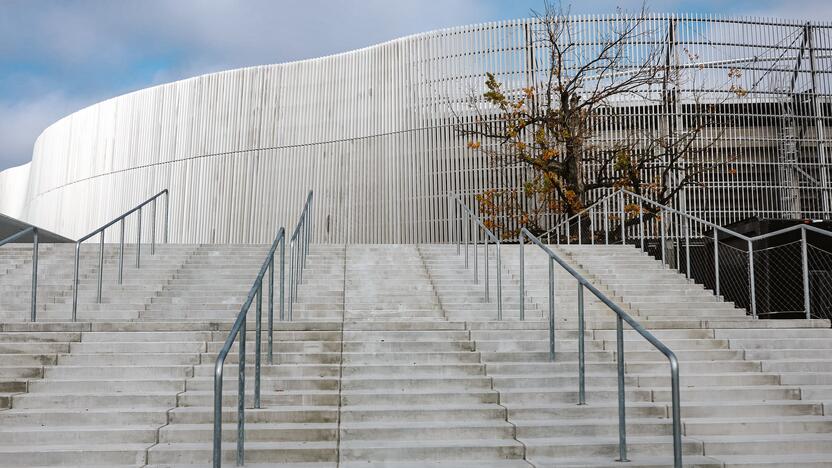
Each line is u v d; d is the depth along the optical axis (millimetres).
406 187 20906
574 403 6230
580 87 17859
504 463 5188
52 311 9117
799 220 11281
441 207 20156
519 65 19266
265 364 6707
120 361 6707
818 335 7832
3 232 13859
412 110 21109
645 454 5441
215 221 24453
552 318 6973
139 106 27562
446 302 9672
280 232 7621
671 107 17891
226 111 25047
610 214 17500
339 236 21922
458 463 5195
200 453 5203
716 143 17750
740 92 17641
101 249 9406
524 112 17250
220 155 24844
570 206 16359
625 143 17781
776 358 7375
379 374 6633
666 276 10930
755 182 17641
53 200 31266
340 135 22609
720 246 12562
